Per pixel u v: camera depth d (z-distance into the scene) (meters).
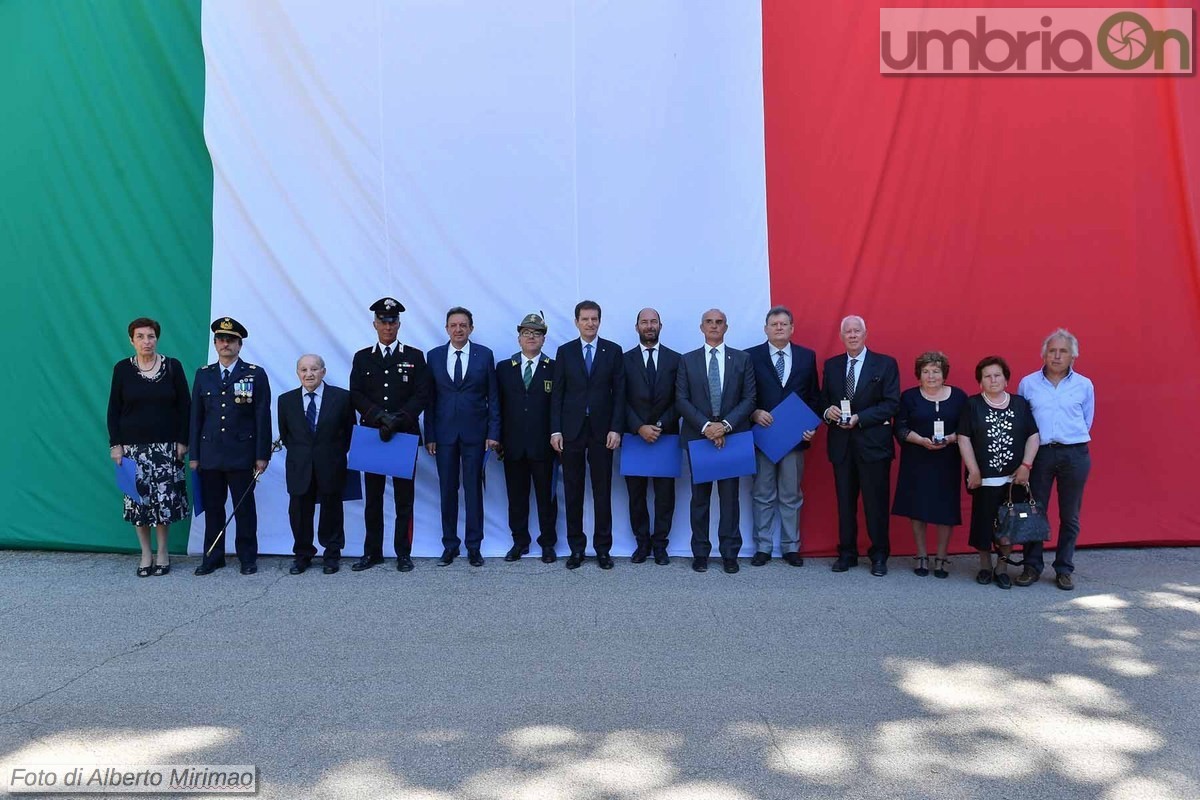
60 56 6.36
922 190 6.14
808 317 6.18
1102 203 6.17
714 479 5.57
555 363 5.89
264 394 5.87
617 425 5.78
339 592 5.25
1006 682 3.75
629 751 3.14
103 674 3.92
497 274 6.25
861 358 5.64
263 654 4.17
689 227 6.19
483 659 4.07
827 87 6.14
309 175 6.26
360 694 3.67
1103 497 6.18
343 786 2.91
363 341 6.25
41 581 5.57
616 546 6.22
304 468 5.66
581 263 6.23
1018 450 5.24
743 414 5.62
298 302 6.29
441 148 6.22
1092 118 6.16
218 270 6.30
